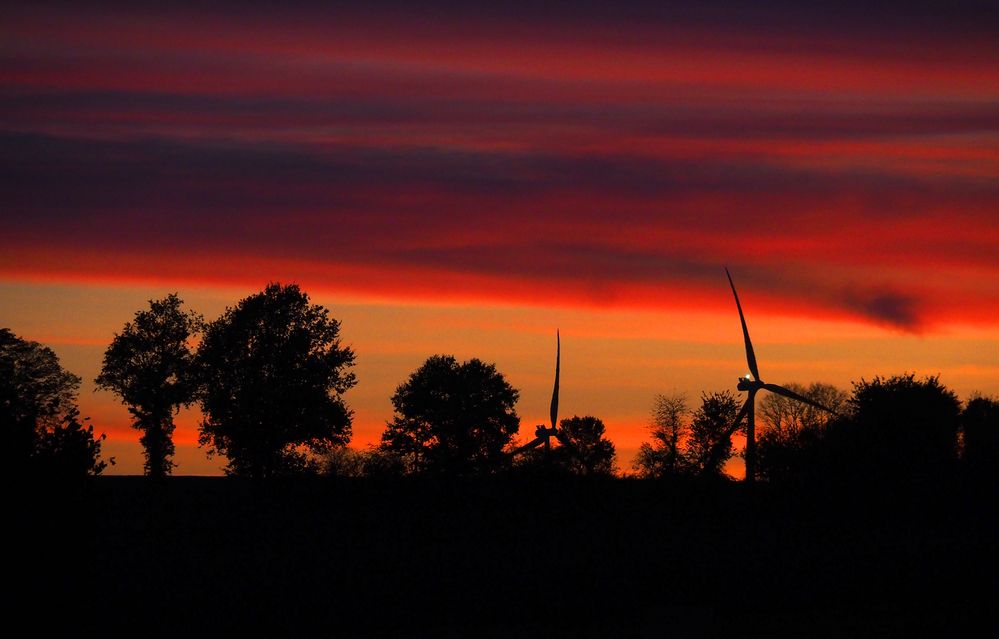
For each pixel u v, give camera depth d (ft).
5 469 99.04
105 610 124.67
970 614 127.85
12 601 98.17
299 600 134.10
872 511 240.53
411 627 118.83
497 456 304.09
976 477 252.01
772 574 157.38
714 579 152.05
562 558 175.83
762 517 232.53
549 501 242.58
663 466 279.69
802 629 118.32
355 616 124.06
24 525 98.53
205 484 318.04
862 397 313.94
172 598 134.10
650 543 193.98
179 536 203.10
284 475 287.48
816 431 272.72
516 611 127.75
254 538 200.85
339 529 214.69
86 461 104.58
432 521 225.35
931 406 295.07
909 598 138.31
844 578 153.28
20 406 106.22
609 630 117.50
